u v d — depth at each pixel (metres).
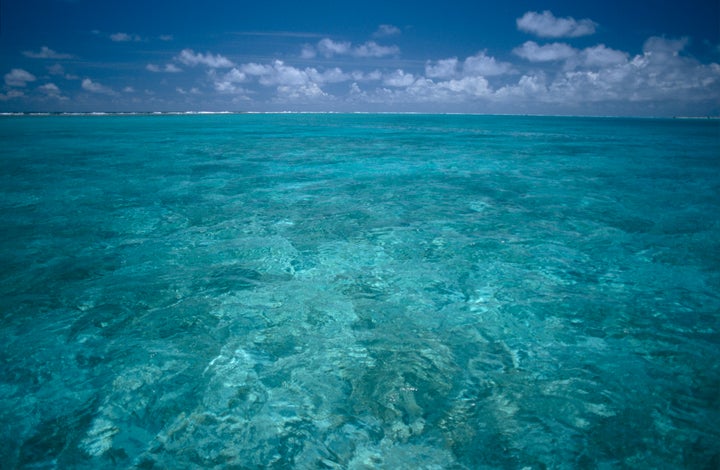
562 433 2.60
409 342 3.67
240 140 26.72
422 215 7.94
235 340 3.67
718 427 2.64
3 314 4.06
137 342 3.62
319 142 25.50
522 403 2.88
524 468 2.34
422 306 4.34
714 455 2.42
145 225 7.20
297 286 4.79
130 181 11.52
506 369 3.27
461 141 26.84
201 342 3.64
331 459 2.43
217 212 8.12
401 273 5.19
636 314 4.16
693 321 4.02
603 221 7.60
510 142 26.22
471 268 5.36
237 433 2.62
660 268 5.38
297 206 8.63
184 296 4.50
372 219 7.64
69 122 55.84
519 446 2.50
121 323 3.93
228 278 5.00
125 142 24.55
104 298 4.43
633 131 43.66
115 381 3.10
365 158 17.17
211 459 2.43
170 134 32.31
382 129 42.88
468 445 2.52
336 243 6.29
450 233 6.80
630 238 6.60
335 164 15.25
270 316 4.10
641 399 2.90
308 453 2.47
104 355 3.42
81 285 4.75
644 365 3.31
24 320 3.96
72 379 3.12
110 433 2.61
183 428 2.66
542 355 3.47
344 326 3.93
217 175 12.66
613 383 3.09
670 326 3.92
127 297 4.46
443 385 3.08
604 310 4.25
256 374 3.21
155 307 4.25
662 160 17.08
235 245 6.19
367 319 4.06
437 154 18.75
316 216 7.84
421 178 12.20
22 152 18.77
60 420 2.71
